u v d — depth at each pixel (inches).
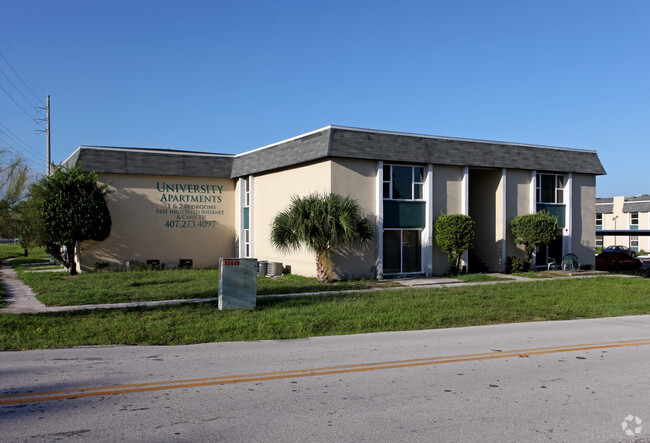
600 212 2273.6
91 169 956.6
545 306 571.8
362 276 813.2
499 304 577.6
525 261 952.3
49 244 924.0
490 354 344.2
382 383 272.2
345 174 798.5
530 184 965.2
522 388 264.5
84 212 879.1
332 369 301.6
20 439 192.5
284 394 251.1
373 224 818.8
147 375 285.9
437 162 860.0
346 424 210.8
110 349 361.1
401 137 839.7
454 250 855.7
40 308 529.3
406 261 858.8
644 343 384.5
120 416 218.1
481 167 914.7
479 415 223.3
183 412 223.8
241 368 303.3
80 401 238.1
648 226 2086.6
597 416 223.5
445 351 353.7
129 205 1003.9
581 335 418.3
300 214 740.0
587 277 871.7
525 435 201.5
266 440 193.8
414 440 195.3
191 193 1064.2
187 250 1056.8
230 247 1100.5
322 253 768.9
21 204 1334.9
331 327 448.5
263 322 450.9
